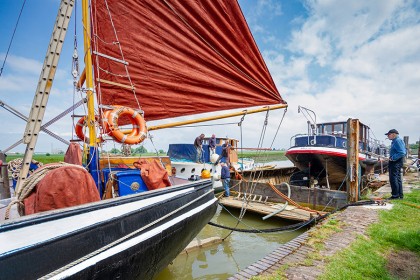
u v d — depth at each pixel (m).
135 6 4.22
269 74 4.95
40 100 2.56
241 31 4.61
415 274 3.26
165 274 4.96
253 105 5.06
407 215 5.92
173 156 14.83
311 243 4.29
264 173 15.05
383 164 18.22
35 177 2.27
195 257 5.75
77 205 2.03
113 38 4.25
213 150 13.56
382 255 3.85
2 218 2.50
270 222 8.45
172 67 4.53
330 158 10.62
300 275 3.23
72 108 3.89
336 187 13.19
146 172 3.35
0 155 4.11
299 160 11.69
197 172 12.13
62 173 2.15
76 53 3.64
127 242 2.29
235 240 6.86
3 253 1.52
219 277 4.88
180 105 4.71
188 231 3.40
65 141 4.05
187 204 3.32
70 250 1.85
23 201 2.25
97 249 2.04
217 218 9.22
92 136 3.52
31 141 2.53
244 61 4.77
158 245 2.69
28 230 1.66
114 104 4.43
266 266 3.50
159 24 4.36
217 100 4.84
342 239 4.45
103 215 2.13
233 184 11.48
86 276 1.92
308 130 12.28
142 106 4.56
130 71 4.39
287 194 9.67
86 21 3.70
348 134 7.86
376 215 5.91
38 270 1.67
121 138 3.62
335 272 3.29
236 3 4.45
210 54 4.64
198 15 4.41
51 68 2.59
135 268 2.43
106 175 3.53
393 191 7.75
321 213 7.51
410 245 4.11
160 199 2.81
